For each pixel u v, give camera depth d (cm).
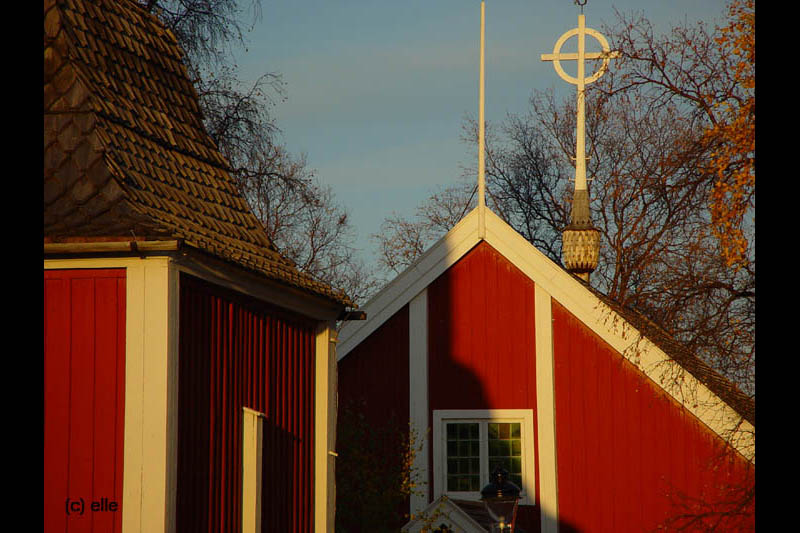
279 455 2016
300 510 2106
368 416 3145
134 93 1961
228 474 1814
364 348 3184
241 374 1877
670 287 2531
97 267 1617
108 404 1596
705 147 2497
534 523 3061
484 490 2362
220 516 1780
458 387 3144
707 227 2483
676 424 3034
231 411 1833
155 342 1598
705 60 2638
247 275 1853
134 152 1833
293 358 2112
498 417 3120
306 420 2156
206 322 1755
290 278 2005
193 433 1694
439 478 3102
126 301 1608
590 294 3114
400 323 3184
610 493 3045
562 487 3072
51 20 1795
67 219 1644
